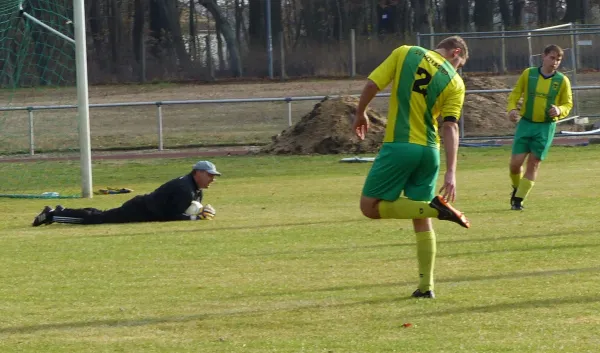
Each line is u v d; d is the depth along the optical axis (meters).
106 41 97.19
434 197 13.71
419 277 14.52
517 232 20.55
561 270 15.91
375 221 23.36
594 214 23.11
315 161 43.38
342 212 25.52
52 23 47.00
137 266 18.08
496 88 56.28
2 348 11.98
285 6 100.31
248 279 16.28
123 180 38.44
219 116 65.25
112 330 12.80
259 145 52.75
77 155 50.00
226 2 100.44
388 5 100.81
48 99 60.97
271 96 79.81
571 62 55.31
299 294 14.79
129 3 97.56
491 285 14.86
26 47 48.88
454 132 13.87
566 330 11.85
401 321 12.70
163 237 21.84
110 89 89.50
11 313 14.08
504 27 101.06
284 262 17.94
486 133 51.75
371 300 14.10
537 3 102.50
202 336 12.30
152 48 97.56
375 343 11.60
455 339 11.64
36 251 20.36
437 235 20.48
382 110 60.12
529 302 13.52
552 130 24.78
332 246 19.67
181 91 86.31
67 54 49.84
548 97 24.59
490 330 12.02
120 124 62.56
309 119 48.78
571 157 39.84
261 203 28.47
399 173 13.91
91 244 21.14
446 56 14.23
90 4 96.88
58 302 14.82
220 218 25.11
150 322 13.20
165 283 16.19
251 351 11.47
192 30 99.12
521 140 24.83
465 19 101.88
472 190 29.72
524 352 10.96
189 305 14.26
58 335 12.60
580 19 101.31
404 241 20.00
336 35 99.88
